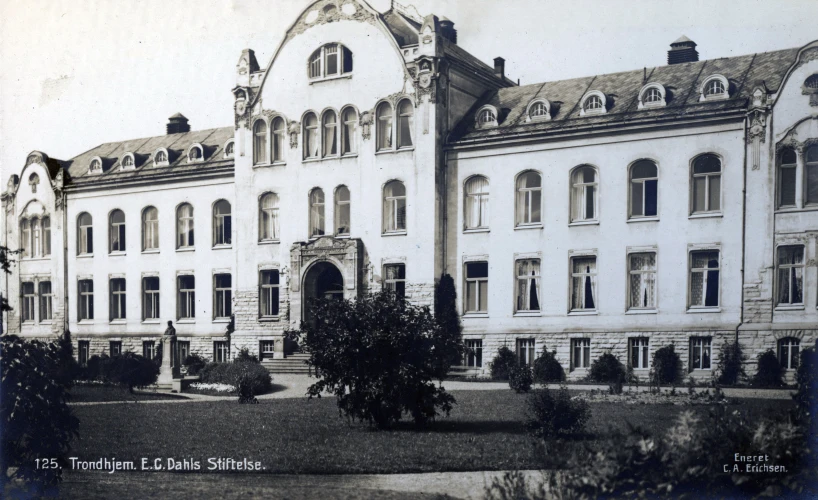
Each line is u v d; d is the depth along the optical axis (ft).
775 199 113.70
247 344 150.82
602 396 98.58
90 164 173.17
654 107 122.11
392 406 80.28
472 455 68.95
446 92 137.28
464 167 135.33
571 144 127.24
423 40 136.05
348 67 145.07
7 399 59.72
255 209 151.84
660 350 117.50
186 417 91.86
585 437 71.36
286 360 137.80
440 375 82.07
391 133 139.44
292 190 148.36
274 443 76.23
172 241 162.91
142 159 169.58
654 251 121.08
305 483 62.49
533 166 129.90
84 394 116.47
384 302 82.07
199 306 159.12
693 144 118.83
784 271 113.70
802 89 112.37
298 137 148.05
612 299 123.54
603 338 123.54
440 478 62.59
